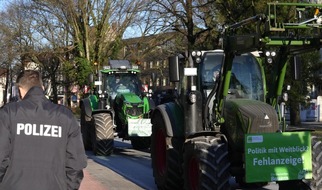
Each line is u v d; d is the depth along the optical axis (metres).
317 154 6.97
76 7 37.53
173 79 7.48
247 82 7.95
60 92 50.72
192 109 7.57
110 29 38.00
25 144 3.39
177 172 8.22
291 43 6.65
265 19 6.33
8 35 41.59
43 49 40.88
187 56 7.88
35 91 3.60
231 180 9.77
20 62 45.25
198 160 6.81
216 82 7.41
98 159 13.14
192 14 25.81
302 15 6.68
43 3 37.94
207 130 7.54
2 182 3.36
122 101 14.38
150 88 16.83
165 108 8.49
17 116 3.44
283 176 6.77
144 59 37.56
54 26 39.62
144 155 14.22
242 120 7.05
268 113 7.02
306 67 22.16
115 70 15.47
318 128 24.70
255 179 6.69
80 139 3.60
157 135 9.01
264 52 6.85
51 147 3.43
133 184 9.45
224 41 7.09
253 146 6.70
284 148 6.80
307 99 23.78
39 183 3.34
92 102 15.51
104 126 13.73
